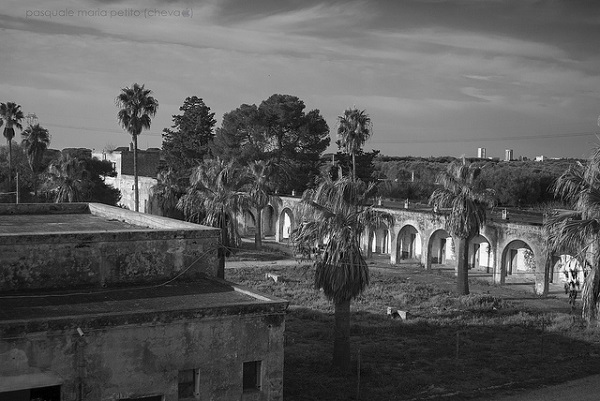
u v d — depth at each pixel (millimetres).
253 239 75625
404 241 63875
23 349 15492
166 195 74125
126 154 98688
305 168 80312
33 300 18344
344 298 26828
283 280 48938
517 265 53281
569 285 44344
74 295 19062
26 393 16078
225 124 80438
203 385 17641
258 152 77562
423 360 29109
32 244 19328
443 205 44875
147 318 16750
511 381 26469
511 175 86375
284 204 72250
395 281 50250
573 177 28375
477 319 37594
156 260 21109
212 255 22078
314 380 25906
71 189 65875
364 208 27812
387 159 141625
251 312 18094
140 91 65125
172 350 17203
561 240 28109
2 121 79812
